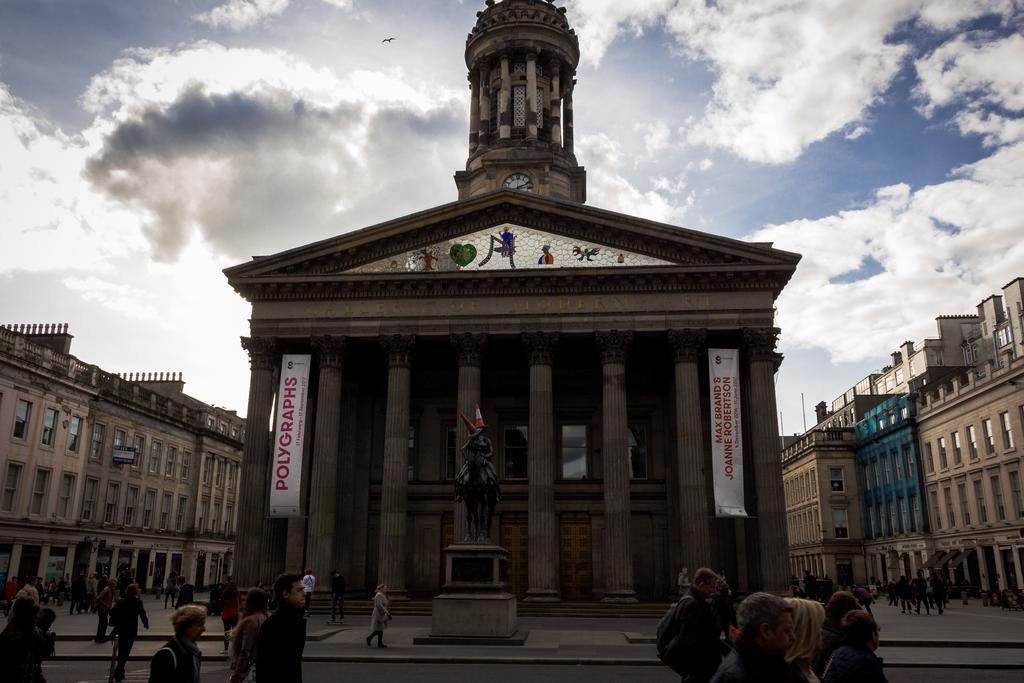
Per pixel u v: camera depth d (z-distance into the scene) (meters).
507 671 20.45
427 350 47.66
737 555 43.59
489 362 49.66
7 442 52.91
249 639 10.06
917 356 95.56
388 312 43.50
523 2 63.75
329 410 42.50
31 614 10.88
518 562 45.81
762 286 42.03
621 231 43.06
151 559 71.19
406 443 42.34
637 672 20.33
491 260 43.59
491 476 27.03
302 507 45.03
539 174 57.25
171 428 75.12
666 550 45.53
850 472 88.69
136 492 69.12
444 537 46.53
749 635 5.94
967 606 55.75
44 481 57.00
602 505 46.28
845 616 7.51
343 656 22.45
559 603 38.88
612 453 40.81
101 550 62.97
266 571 42.81
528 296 43.09
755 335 41.38
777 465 40.22
